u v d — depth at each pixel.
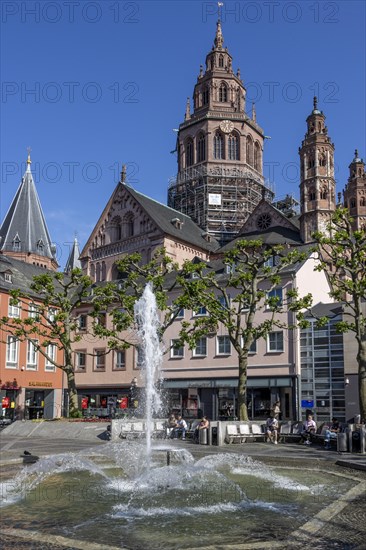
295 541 9.42
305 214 64.75
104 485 15.11
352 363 43.66
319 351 45.69
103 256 76.12
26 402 59.66
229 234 83.19
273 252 36.19
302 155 66.12
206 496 13.43
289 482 15.52
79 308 63.03
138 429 31.52
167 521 10.98
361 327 30.45
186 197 88.88
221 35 97.12
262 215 74.75
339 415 43.81
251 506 12.34
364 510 11.66
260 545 9.16
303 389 46.09
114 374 59.06
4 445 27.33
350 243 31.48
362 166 98.25
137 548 9.09
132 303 37.69
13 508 12.20
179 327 54.50
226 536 9.86
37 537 9.62
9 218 113.94
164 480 15.30
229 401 50.53
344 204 98.88
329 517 11.05
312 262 51.00
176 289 55.81
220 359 51.44
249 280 35.28
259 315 49.47
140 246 72.25
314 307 48.16
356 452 23.03
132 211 74.50
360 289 30.23
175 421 32.31
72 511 11.88
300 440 28.33
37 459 20.41
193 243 73.44
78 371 61.97
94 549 8.92
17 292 40.19
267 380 47.81
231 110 93.69
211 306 34.34
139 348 38.09
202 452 23.64
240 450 24.50
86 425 33.44
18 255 111.19
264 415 47.97
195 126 92.00
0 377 55.72
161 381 54.41
